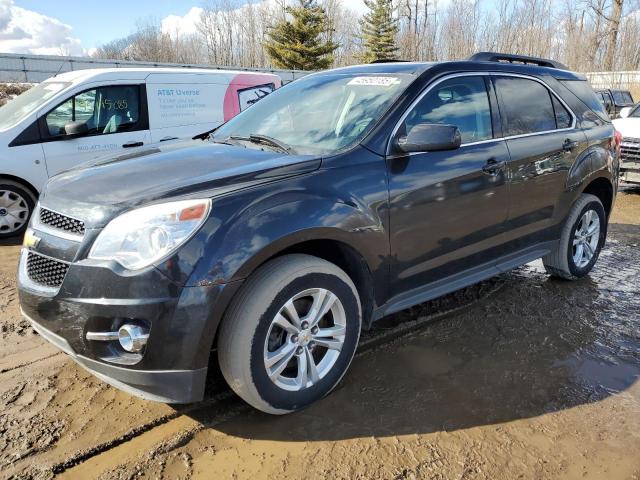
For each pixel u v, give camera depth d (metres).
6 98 21.19
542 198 3.83
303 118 3.32
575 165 4.08
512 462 2.31
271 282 2.37
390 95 3.09
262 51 55.81
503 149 3.47
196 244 2.19
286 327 2.49
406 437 2.46
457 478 2.21
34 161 6.15
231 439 2.44
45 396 2.78
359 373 3.00
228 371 2.39
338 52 57.97
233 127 3.71
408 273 3.01
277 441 2.43
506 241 3.63
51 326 2.37
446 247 3.18
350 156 2.76
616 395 2.82
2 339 3.46
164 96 7.11
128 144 6.81
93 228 2.29
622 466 2.29
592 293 4.26
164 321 2.16
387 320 3.70
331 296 2.63
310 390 2.63
